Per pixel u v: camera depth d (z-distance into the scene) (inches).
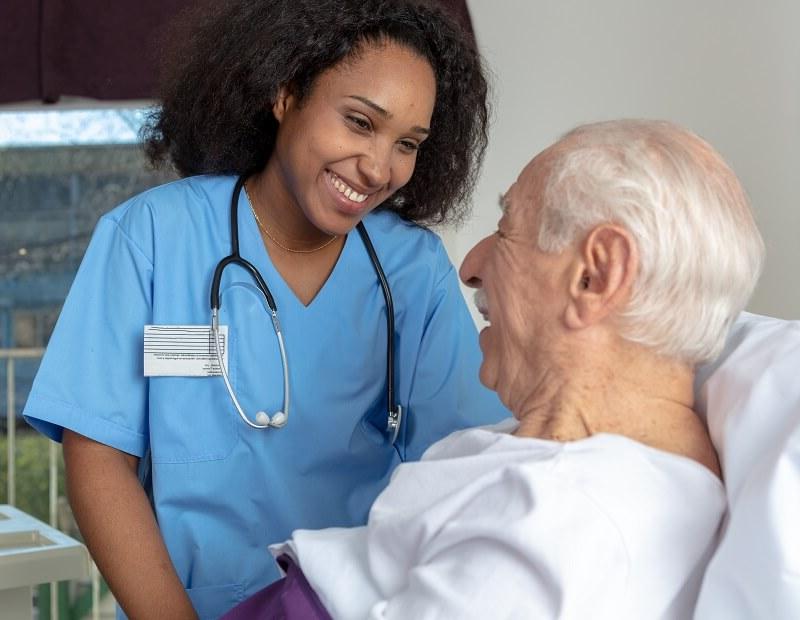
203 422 55.7
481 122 63.4
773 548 30.5
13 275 134.3
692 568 33.5
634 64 114.7
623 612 31.6
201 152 60.3
